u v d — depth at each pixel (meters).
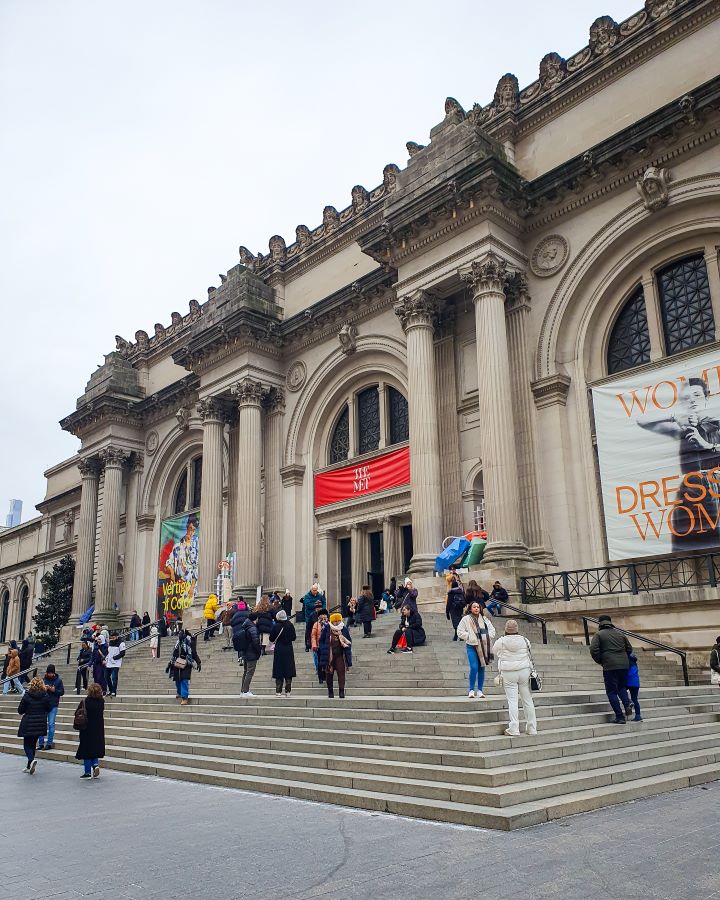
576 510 22.95
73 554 53.44
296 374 33.44
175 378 42.41
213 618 28.86
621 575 21.53
